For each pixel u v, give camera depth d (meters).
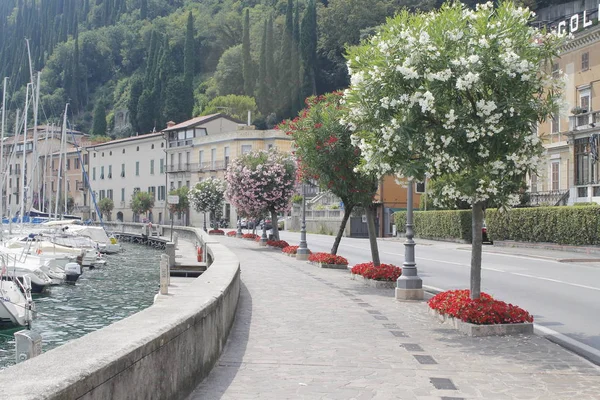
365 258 32.00
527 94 10.98
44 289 30.70
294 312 13.13
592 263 28.95
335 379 7.78
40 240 43.50
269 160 40.00
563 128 45.59
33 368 4.03
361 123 12.05
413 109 10.87
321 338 10.38
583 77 44.50
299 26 127.69
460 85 10.41
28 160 103.94
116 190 108.25
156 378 5.42
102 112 137.12
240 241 47.06
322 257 24.62
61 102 157.12
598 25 42.06
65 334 20.94
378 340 10.26
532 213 38.84
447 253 35.84
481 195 10.92
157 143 100.50
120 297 30.05
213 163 89.25
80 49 169.50
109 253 59.22
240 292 16.44
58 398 3.54
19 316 22.05
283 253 33.06
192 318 6.79
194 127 94.50
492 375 8.12
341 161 19.53
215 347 8.36
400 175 11.54
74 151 116.62
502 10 11.14
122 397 4.56
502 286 19.58
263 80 117.69
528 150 11.00
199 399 6.69
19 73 159.75
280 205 40.00
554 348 9.75
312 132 20.00
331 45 120.12
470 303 11.28
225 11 158.12
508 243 41.34
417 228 54.91
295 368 8.31
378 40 11.88
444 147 10.84
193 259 37.03
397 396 7.09
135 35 172.50
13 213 78.25
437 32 11.08
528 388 7.51
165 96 122.19
